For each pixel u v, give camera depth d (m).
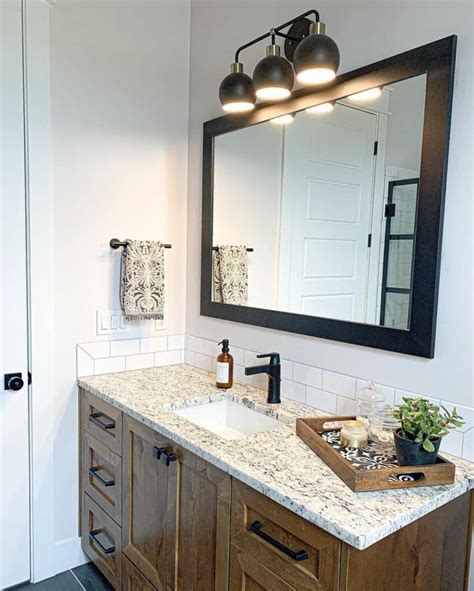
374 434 1.34
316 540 1.04
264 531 1.18
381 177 1.50
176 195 2.38
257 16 1.96
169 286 2.38
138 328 2.29
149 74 2.24
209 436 1.47
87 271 2.11
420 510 1.07
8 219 1.90
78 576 2.12
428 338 1.38
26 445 2.01
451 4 1.33
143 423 1.66
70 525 2.16
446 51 1.32
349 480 1.14
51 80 1.96
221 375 2.00
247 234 2.04
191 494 1.45
